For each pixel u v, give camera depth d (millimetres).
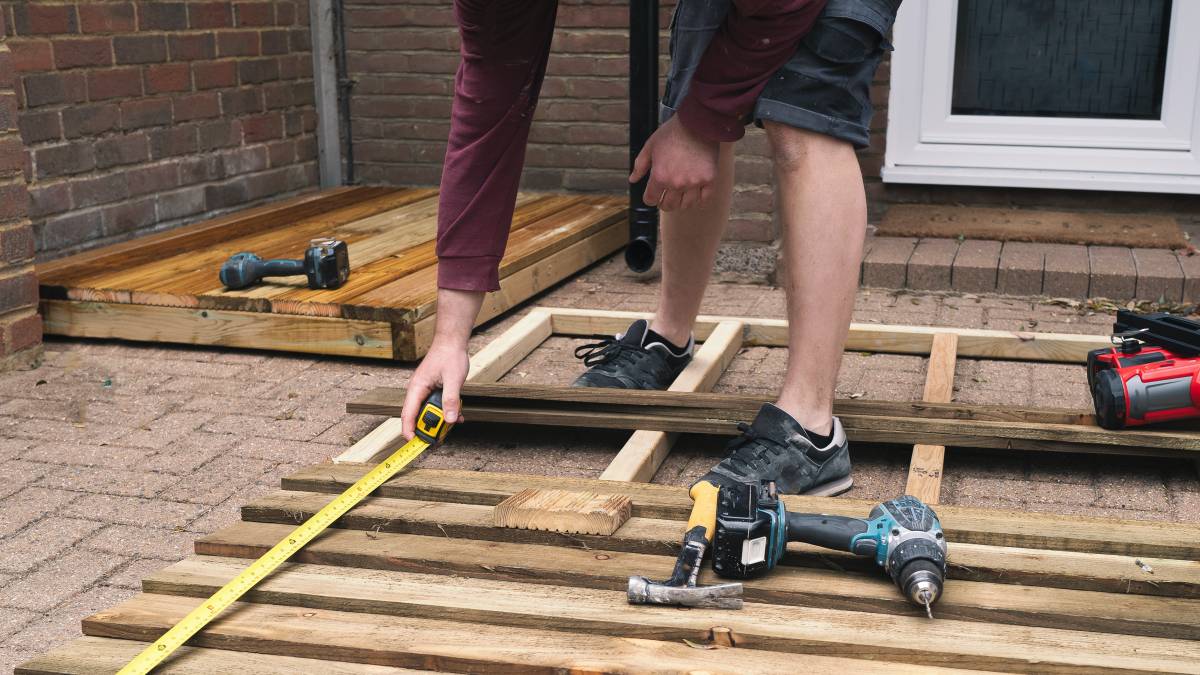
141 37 4914
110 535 2387
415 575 1995
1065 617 1768
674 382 3025
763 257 4801
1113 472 2605
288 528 2166
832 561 1955
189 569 2029
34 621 2035
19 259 3555
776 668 1674
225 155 5480
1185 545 1943
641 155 2342
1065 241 4656
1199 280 4098
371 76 6039
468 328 2439
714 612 1826
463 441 2889
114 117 4805
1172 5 4816
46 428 3047
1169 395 2438
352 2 5969
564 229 4719
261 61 5668
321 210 5328
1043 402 3072
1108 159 4957
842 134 2240
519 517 2082
